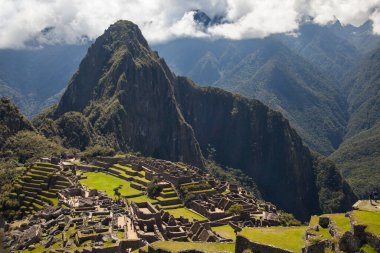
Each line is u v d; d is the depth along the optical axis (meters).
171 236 82.50
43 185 135.25
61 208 100.88
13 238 82.06
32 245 76.25
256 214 126.00
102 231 77.25
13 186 135.38
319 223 49.25
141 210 100.50
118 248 67.44
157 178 150.12
